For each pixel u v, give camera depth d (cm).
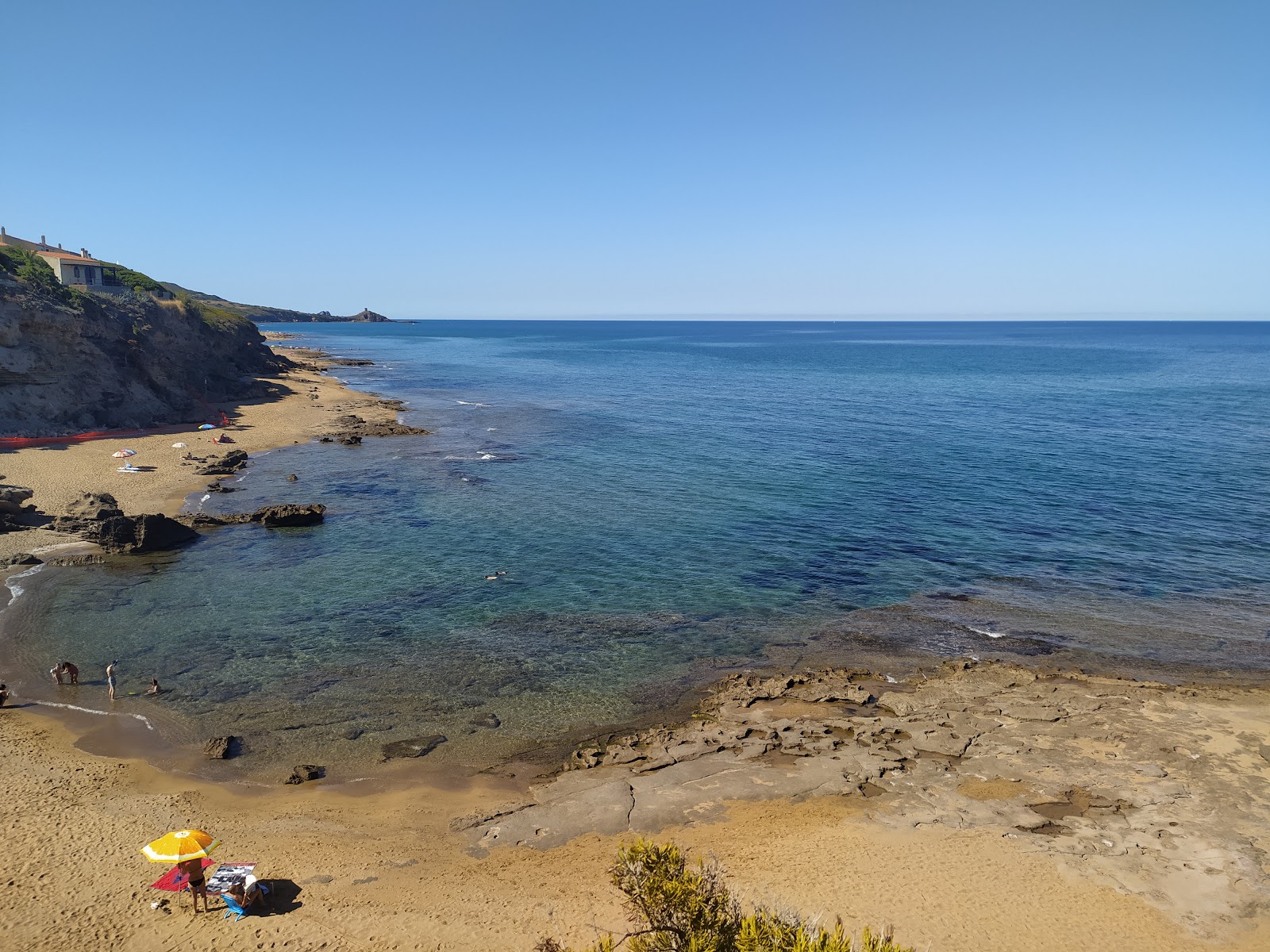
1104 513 5075
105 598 3669
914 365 18588
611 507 5316
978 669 3014
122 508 5066
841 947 1215
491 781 2339
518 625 3428
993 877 1873
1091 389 12594
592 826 2106
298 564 4169
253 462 6719
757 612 3572
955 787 2261
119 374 7812
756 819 2128
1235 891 1814
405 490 5784
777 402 11219
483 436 8212
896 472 6353
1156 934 1688
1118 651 3172
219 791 2256
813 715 2694
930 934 1683
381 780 2331
